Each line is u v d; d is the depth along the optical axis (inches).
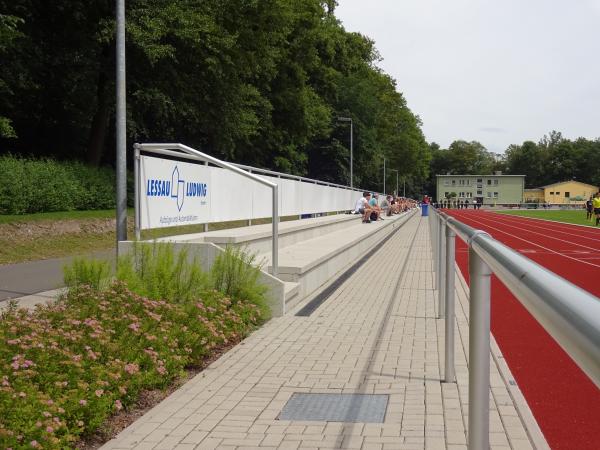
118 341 210.2
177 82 1130.7
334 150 2603.3
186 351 233.1
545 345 293.1
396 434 171.6
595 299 37.9
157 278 288.7
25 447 134.6
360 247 761.0
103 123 1192.8
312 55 1739.7
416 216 2837.1
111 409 179.9
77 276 276.5
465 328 321.7
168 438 170.1
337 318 346.0
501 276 71.1
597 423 189.3
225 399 205.0
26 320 206.7
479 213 3587.6
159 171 376.2
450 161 7711.6
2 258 556.1
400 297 426.0
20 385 155.8
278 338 294.8
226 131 1266.0
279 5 1167.6
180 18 990.4
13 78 995.3
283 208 712.4
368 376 231.1
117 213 360.8
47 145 1334.9
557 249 930.1
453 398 203.6
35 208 776.3
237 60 1154.7
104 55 1132.5
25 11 995.9
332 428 177.0
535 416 197.0
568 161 7263.8
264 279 348.5
